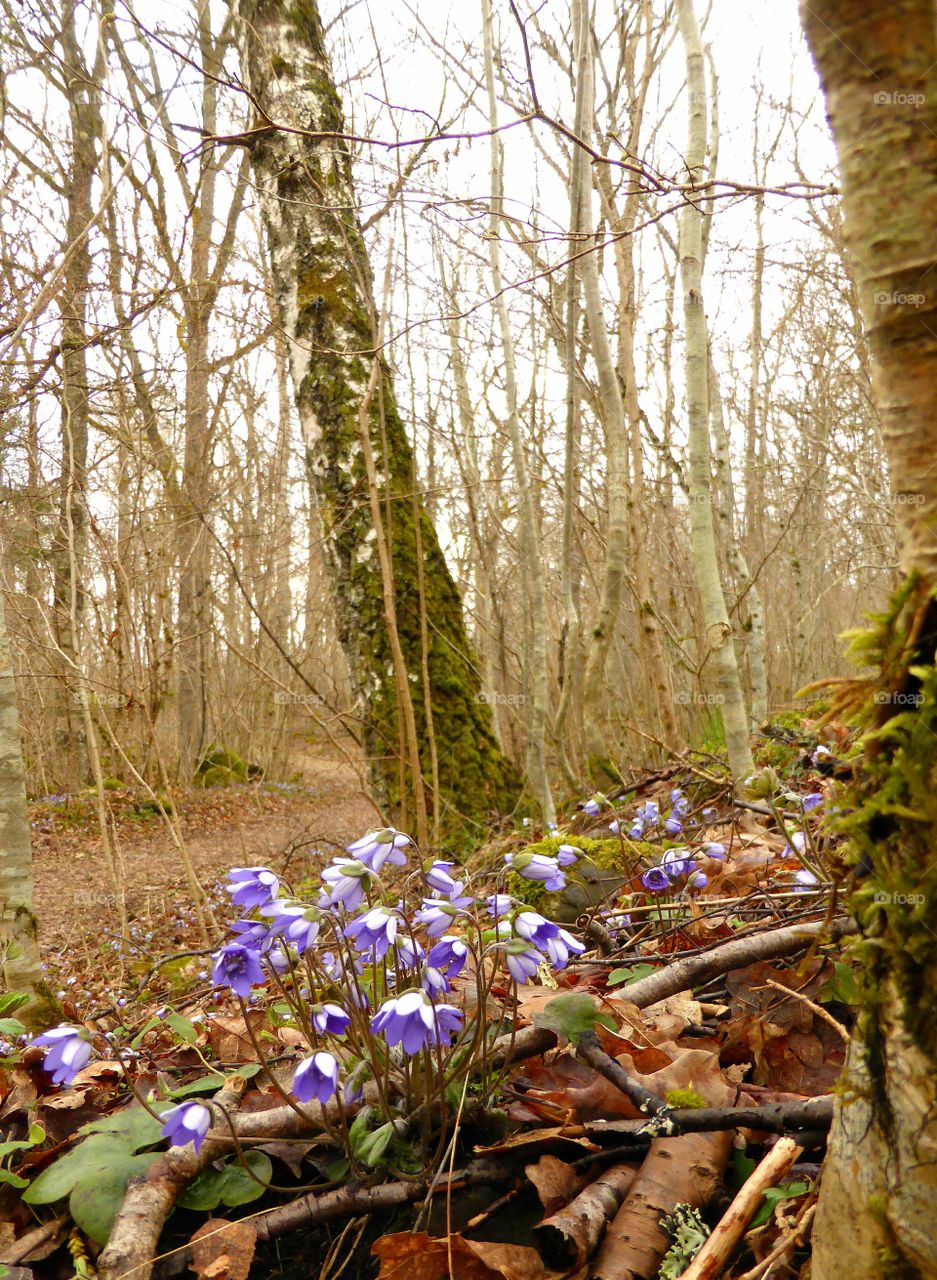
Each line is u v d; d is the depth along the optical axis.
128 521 6.05
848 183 0.74
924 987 0.71
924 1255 0.71
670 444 7.36
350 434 4.93
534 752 4.84
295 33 4.85
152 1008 2.76
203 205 7.18
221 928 4.80
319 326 4.95
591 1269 1.13
